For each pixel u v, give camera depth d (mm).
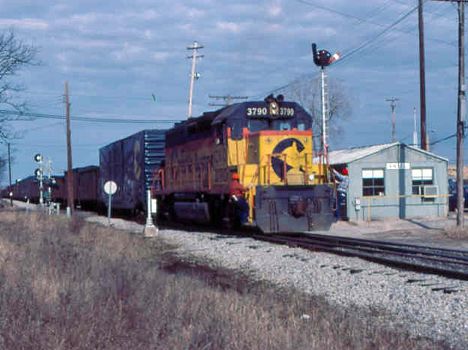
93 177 54969
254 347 7977
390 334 9570
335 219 23609
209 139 26562
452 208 44875
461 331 10047
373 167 37438
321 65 34969
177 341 8008
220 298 11094
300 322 9695
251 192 23250
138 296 10312
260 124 24797
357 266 16391
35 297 9664
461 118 27844
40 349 7637
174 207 31688
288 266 16906
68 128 50625
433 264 16688
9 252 15789
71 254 16609
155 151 36844
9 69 31609
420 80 39219
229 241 23047
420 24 39062
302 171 24047
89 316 8742
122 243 22453
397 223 34219
